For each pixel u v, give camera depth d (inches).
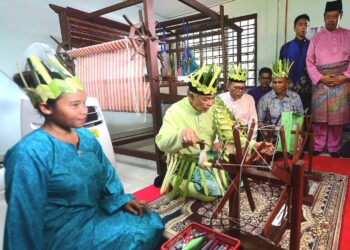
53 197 35.8
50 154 34.5
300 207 36.6
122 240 40.2
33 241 32.7
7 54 109.9
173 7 167.6
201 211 62.1
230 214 44.2
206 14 108.8
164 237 51.8
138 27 83.4
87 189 39.0
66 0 131.6
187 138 50.2
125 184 85.7
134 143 152.3
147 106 90.4
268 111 101.5
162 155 90.4
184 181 66.2
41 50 37.2
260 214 58.2
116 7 96.0
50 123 36.5
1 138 106.3
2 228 58.5
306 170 82.5
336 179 78.4
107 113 154.9
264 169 38.5
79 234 38.2
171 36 148.0
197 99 57.1
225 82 120.4
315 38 103.4
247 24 153.3
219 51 142.8
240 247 41.0
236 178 40.6
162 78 101.3
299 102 97.1
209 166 43.2
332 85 98.7
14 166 31.9
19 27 113.8
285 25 138.6
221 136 60.9
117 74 94.2
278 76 94.0
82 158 38.7
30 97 34.2
